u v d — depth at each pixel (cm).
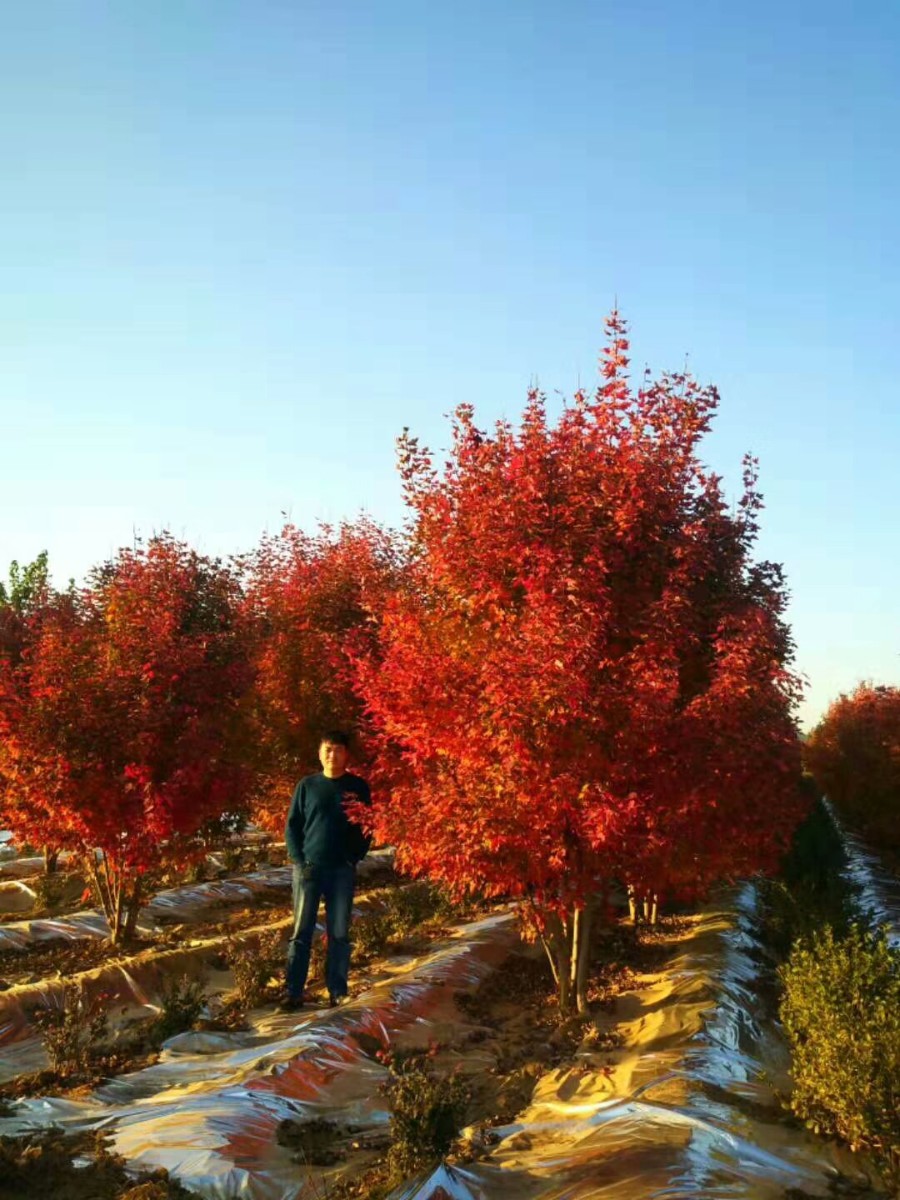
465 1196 438
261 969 870
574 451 790
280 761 1516
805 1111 537
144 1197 440
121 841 1019
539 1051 718
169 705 1041
